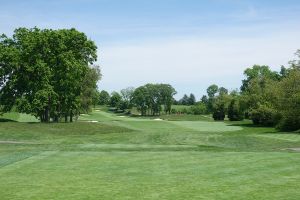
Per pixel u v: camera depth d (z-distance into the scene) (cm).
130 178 1531
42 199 1200
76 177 1559
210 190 1312
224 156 2186
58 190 1323
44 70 5991
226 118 11825
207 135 4541
